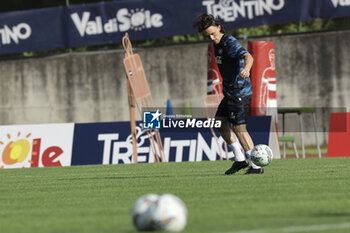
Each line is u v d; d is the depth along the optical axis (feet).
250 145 103.86
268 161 103.14
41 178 121.19
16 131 169.89
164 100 234.99
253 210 61.26
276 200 69.00
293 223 51.98
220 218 56.29
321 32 222.07
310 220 53.47
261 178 97.25
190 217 57.31
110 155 164.55
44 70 245.86
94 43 234.79
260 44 169.89
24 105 247.50
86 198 79.46
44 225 56.44
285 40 223.92
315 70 222.69
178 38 249.55
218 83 172.65
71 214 63.98
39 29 239.50
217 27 100.12
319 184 86.28
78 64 243.19
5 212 68.69
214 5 221.46
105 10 232.73
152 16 228.22
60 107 245.24
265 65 170.40
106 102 241.76
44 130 169.07
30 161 167.53
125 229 51.78
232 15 219.61
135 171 129.70
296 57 223.51
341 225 50.08
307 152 208.03
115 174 122.62
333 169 114.83
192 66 233.14
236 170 105.40
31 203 76.95
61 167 157.38
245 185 87.25
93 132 166.71
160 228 45.78
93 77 242.37
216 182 93.04
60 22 237.86
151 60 235.61
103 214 62.85
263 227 50.26
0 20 241.14
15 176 130.82
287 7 215.92
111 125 166.30
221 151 160.15
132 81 164.04
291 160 150.92
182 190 83.56
